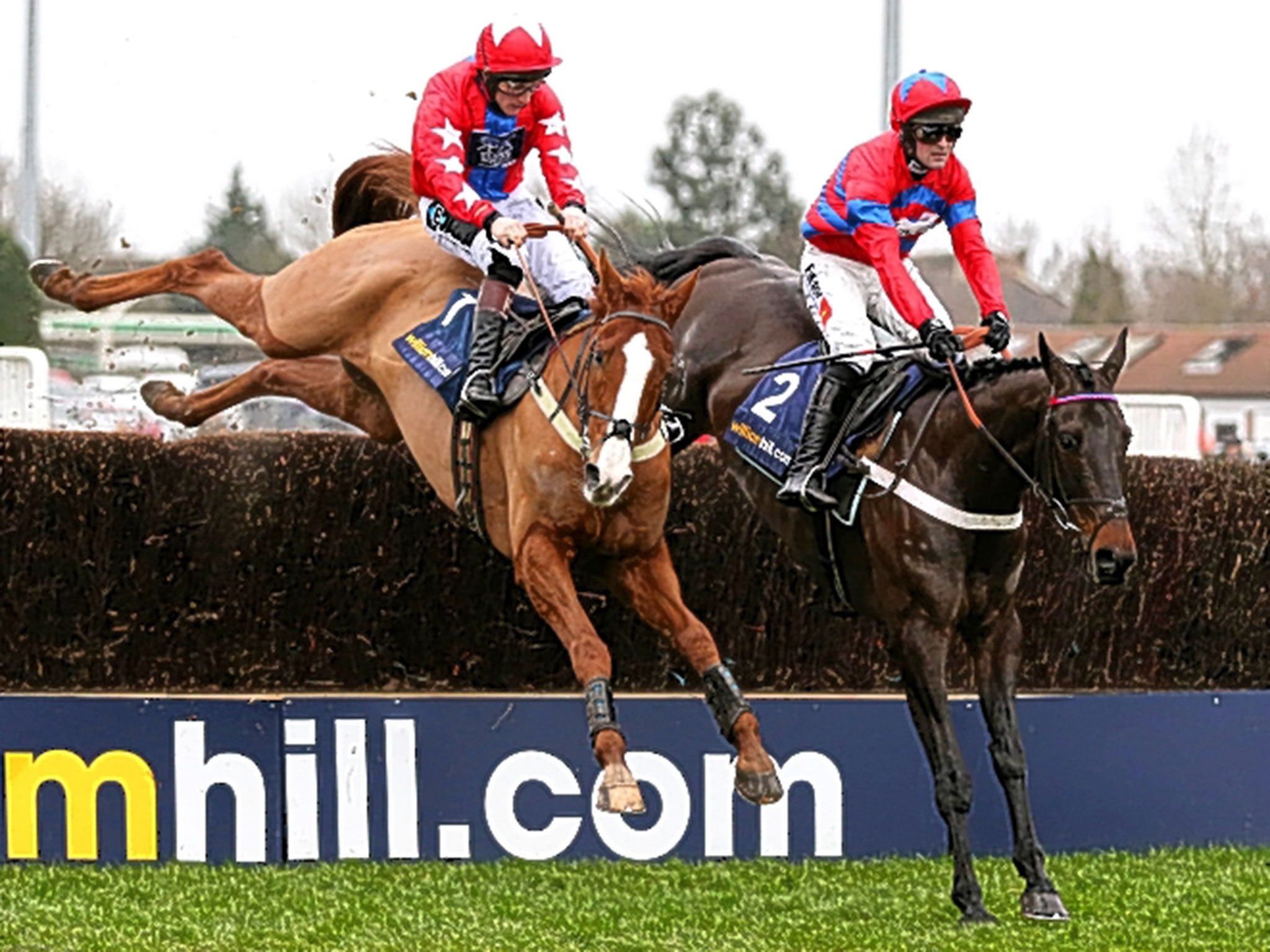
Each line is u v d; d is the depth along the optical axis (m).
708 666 14.61
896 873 16.06
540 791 16.61
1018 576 14.70
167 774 16.39
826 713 16.78
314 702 16.44
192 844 16.39
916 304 14.60
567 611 14.52
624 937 13.43
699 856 16.64
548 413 14.62
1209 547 18.53
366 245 17.19
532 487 14.71
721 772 16.64
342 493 17.53
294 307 17.33
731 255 18.08
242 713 16.41
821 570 15.83
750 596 17.88
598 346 13.95
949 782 14.14
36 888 15.16
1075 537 18.12
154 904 14.54
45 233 41.12
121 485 17.48
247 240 42.75
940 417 14.43
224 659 17.70
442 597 17.67
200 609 17.66
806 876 15.88
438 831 16.53
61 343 41.94
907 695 14.80
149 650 17.66
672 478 17.73
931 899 14.90
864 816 16.80
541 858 16.59
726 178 59.66
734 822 16.69
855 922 14.00
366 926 13.76
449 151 15.37
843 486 15.12
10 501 17.31
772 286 17.31
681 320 17.70
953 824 14.14
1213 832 17.41
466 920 13.98
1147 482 18.30
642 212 18.66
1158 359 57.88
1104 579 12.98
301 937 13.35
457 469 15.71
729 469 17.02
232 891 15.07
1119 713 17.22
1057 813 17.08
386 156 18.53
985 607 14.59
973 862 16.22
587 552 15.05
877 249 14.88
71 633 17.59
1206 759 17.41
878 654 18.05
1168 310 60.09
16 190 40.12
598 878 15.79
